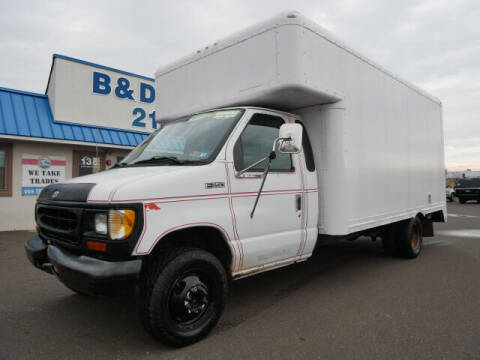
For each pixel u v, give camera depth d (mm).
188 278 3158
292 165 4227
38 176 10344
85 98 11359
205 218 3213
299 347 3166
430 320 3771
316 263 6434
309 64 4004
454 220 14070
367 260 6672
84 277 2688
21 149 10078
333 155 4504
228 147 3578
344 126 4582
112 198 2746
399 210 6090
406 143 6438
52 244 3330
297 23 3873
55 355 3035
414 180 6707
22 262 6414
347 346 3189
